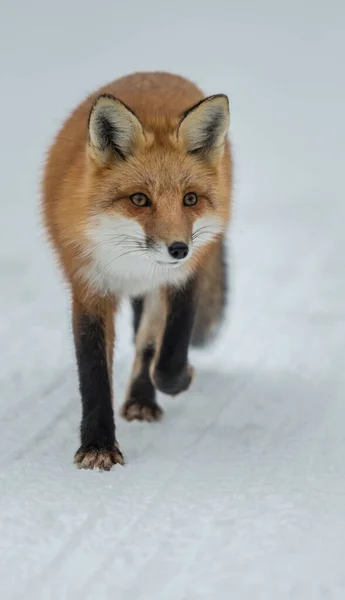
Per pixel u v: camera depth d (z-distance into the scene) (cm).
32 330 1569
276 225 2486
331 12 7819
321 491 901
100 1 8175
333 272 1955
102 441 1004
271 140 3978
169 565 754
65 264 1058
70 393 1246
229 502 879
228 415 1159
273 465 977
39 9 7662
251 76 5456
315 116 4528
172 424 1135
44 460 1011
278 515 846
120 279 1045
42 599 705
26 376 1322
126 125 972
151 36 6756
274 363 1380
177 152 995
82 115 1111
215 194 1026
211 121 1002
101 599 702
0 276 1950
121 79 1195
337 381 1280
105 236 990
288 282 1884
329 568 745
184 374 1122
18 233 2373
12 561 768
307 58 6081
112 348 1078
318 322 1599
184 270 1056
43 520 846
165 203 970
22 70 5306
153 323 1152
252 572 740
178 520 840
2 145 3597
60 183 1050
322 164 3494
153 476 955
